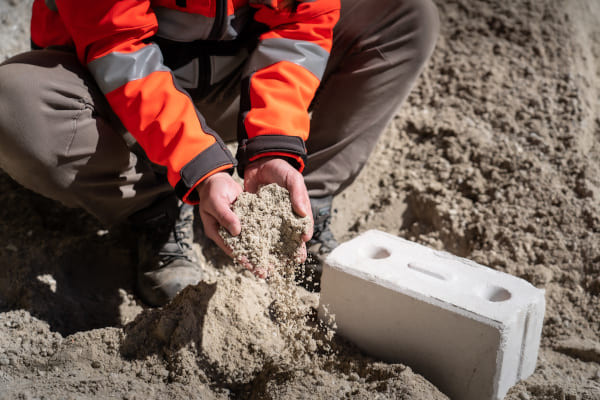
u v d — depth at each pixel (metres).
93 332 1.56
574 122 2.48
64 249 1.93
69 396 1.39
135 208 1.78
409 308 1.47
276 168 1.42
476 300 1.44
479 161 2.34
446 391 1.49
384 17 1.75
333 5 1.58
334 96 1.83
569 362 1.68
